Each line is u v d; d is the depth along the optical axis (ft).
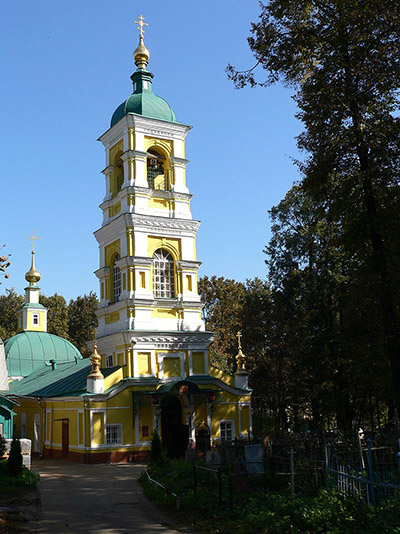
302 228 138.92
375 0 61.67
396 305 70.13
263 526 46.55
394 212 65.51
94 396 107.45
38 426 133.39
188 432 112.98
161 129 129.18
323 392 124.67
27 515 56.03
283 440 78.13
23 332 181.57
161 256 124.26
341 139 67.97
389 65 64.80
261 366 146.30
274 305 142.20
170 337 118.32
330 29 67.05
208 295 215.72
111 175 131.95
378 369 88.79
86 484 78.28
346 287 116.37
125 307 117.19
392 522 42.68
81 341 258.16
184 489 64.08
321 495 51.85
